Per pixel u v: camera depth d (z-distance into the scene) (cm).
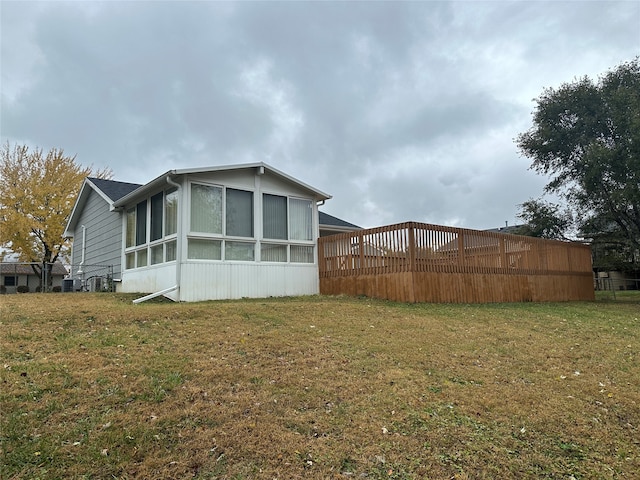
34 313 691
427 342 657
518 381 530
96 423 359
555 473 346
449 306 1015
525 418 429
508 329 793
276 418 392
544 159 1900
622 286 2684
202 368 485
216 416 386
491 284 1245
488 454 362
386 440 370
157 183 1104
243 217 1141
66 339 559
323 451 348
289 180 1226
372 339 651
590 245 1773
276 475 316
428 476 328
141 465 315
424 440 375
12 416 358
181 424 369
